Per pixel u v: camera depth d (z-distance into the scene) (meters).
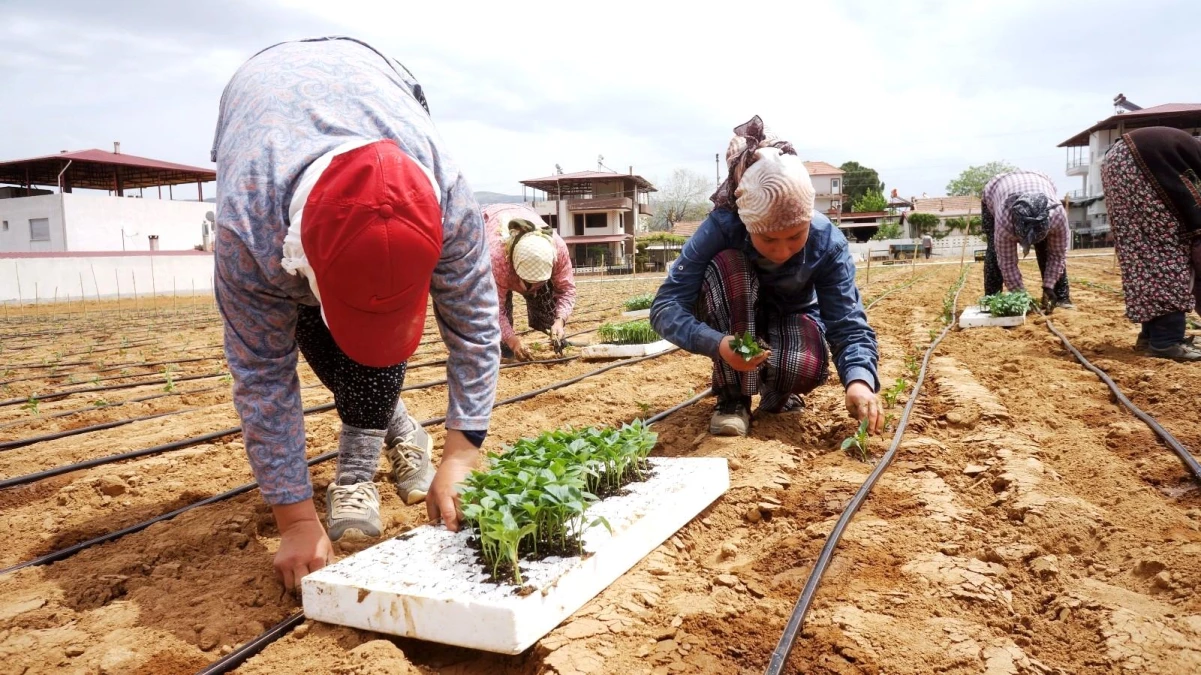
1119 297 12.94
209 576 3.04
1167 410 4.78
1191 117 48.97
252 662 2.38
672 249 54.81
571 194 57.44
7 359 10.82
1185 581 2.60
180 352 11.05
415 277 2.19
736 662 2.32
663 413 5.23
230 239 2.38
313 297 2.66
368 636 2.50
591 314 15.09
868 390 4.09
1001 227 9.05
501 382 6.95
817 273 4.31
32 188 44.00
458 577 2.53
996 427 4.57
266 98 2.54
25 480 4.46
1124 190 6.19
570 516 2.78
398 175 2.16
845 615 2.48
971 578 2.70
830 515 3.38
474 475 2.77
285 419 2.71
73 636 2.56
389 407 3.36
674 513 3.16
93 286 30.27
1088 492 3.55
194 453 4.91
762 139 4.14
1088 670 2.21
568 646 2.32
